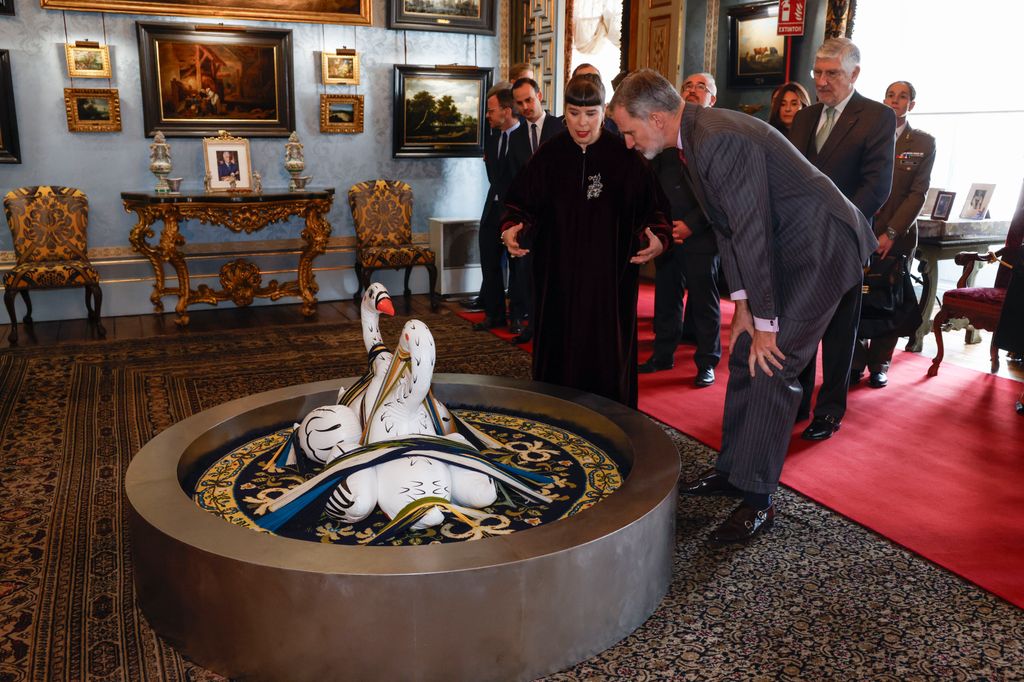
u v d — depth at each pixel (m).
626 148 3.85
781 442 3.20
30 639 2.59
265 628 2.30
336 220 8.30
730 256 3.16
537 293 4.09
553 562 2.33
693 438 4.39
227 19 7.52
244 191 7.33
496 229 6.71
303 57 7.87
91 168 7.32
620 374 4.06
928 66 7.55
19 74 6.96
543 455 3.51
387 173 8.46
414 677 2.30
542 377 4.17
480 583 2.25
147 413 4.83
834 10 6.65
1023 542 3.23
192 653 2.48
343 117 8.05
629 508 2.63
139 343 6.52
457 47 8.53
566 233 3.92
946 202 6.18
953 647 2.57
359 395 3.41
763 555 3.14
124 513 3.51
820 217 2.97
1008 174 7.22
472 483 2.98
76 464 4.05
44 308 7.31
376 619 2.24
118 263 7.49
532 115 5.82
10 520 3.44
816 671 2.45
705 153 2.92
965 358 6.04
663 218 3.83
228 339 6.66
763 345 3.06
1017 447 4.24
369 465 2.88
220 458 3.44
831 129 4.38
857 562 3.09
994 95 7.14
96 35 7.12
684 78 8.12
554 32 8.22
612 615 2.54
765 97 7.48
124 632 2.63
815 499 3.63
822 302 3.05
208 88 7.49
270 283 7.60
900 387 5.29
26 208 6.78
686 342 6.41
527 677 2.40
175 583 2.44
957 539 3.26
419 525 2.84
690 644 2.58
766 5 7.17
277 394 3.84
